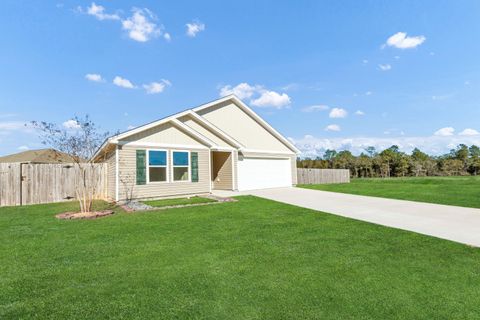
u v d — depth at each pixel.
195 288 3.96
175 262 4.99
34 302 3.56
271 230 7.29
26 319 3.18
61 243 6.14
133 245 5.99
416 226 7.65
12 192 12.11
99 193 14.12
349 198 13.58
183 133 14.92
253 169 19.33
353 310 3.39
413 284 4.11
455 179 27.16
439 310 3.39
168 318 3.20
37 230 7.31
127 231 7.18
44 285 4.05
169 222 8.22
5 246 5.92
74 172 13.66
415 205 11.27
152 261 5.04
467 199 12.52
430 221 8.27
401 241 6.26
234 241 6.29
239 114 19.25
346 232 7.07
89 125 11.84
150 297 3.69
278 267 4.76
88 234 6.90
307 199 13.17
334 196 14.39
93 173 14.07
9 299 3.64
